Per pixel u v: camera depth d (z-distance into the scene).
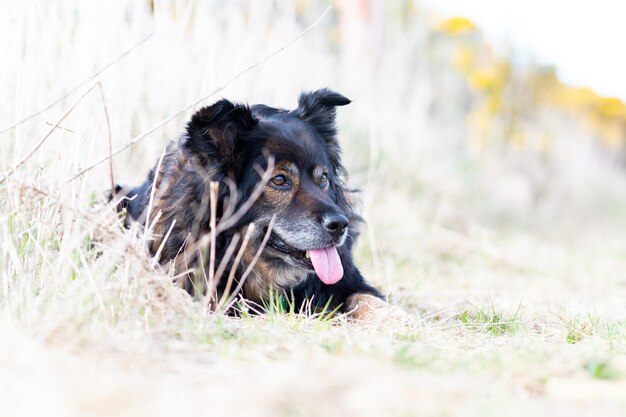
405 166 13.83
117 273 4.70
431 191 13.94
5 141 6.21
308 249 5.87
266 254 6.13
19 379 3.25
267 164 5.93
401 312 5.63
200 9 9.40
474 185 15.80
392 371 3.51
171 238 5.85
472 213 14.73
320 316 5.14
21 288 4.29
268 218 5.98
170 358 3.69
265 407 2.94
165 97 8.47
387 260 9.62
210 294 5.00
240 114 5.85
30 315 4.01
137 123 8.26
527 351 4.12
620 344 4.59
